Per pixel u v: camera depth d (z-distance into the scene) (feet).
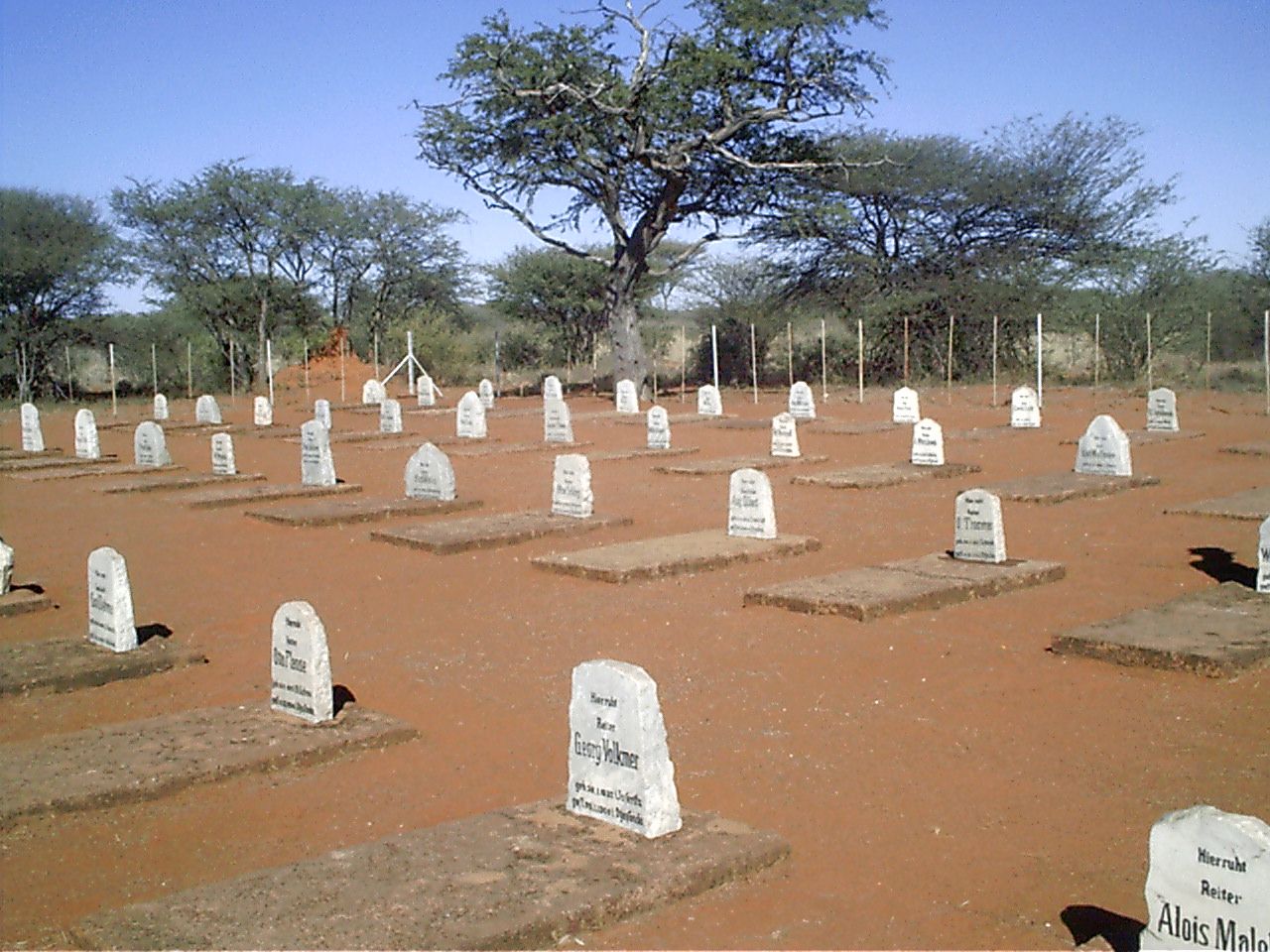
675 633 31.65
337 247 174.50
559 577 38.63
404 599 36.83
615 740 18.81
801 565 39.45
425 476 55.26
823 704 25.90
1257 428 77.05
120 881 18.67
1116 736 23.44
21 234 148.25
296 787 22.24
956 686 26.71
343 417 115.96
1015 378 126.52
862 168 127.03
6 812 20.61
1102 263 127.13
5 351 145.79
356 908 16.26
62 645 31.50
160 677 29.53
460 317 192.54
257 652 31.42
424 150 121.80
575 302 164.14
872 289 136.15
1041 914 16.63
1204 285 122.11
